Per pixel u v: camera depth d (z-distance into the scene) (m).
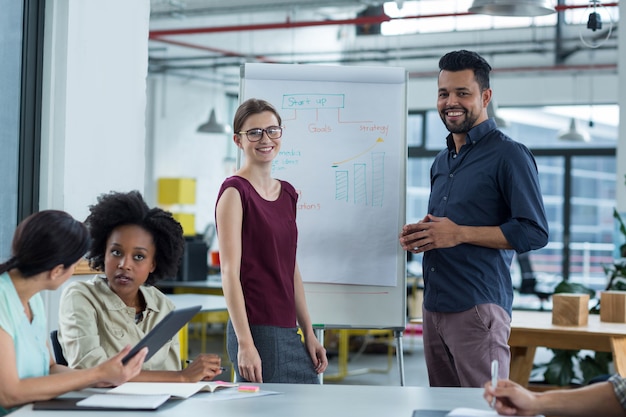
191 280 8.34
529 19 11.34
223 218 3.05
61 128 4.60
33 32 4.57
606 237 12.95
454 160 3.36
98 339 2.66
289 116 3.91
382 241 3.83
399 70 3.93
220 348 9.44
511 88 13.22
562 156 13.16
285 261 3.15
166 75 13.65
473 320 3.20
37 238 2.18
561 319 4.45
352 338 9.51
